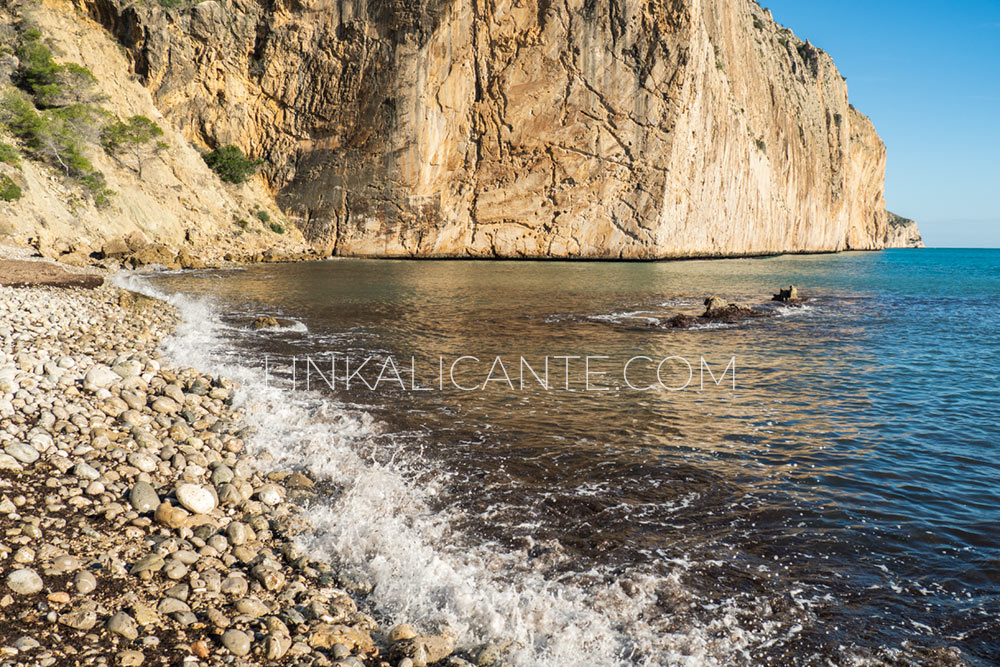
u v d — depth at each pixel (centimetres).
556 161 6234
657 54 6112
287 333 1752
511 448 843
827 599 497
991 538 606
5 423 703
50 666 361
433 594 486
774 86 8875
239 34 5862
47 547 484
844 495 707
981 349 1714
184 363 1227
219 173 5778
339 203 6050
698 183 6969
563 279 4072
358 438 867
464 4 5894
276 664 388
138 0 5472
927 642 445
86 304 1750
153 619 415
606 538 591
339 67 5928
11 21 4644
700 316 2275
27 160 3747
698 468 784
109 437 733
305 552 545
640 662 417
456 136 6141
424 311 2362
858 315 2477
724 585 514
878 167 13650
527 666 409
